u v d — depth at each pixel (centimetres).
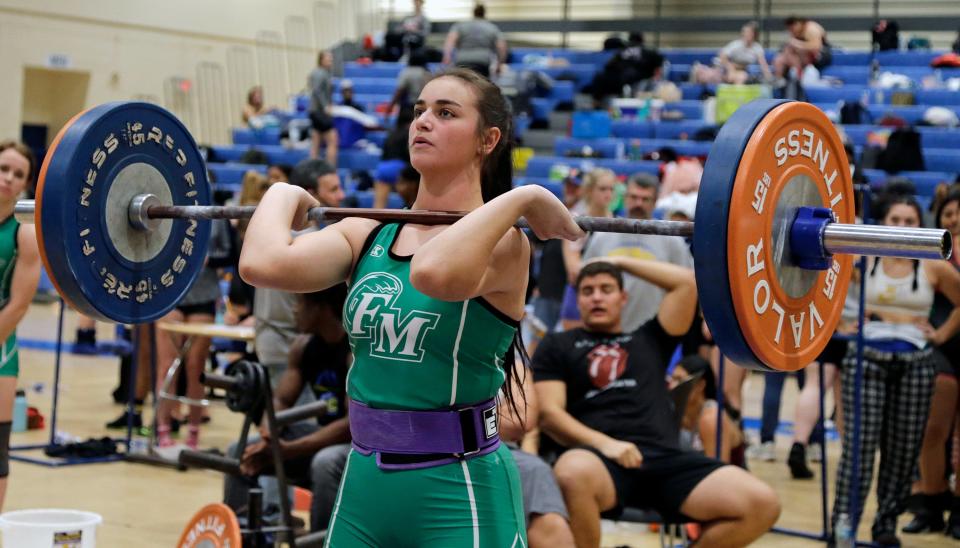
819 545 543
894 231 234
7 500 562
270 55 1816
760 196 226
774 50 1611
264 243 238
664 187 1012
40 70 1619
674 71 1581
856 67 1516
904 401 536
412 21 1722
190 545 407
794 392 1091
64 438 700
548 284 659
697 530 522
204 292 709
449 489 234
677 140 1351
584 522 416
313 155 1409
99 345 780
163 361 722
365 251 246
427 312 232
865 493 539
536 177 1298
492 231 220
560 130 1461
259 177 740
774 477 692
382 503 236
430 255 219
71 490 592
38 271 429
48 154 286
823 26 1648
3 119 1557
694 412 541
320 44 1881
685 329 459
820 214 240
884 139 1223
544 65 1605
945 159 1207
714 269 222
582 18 1812
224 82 1759
